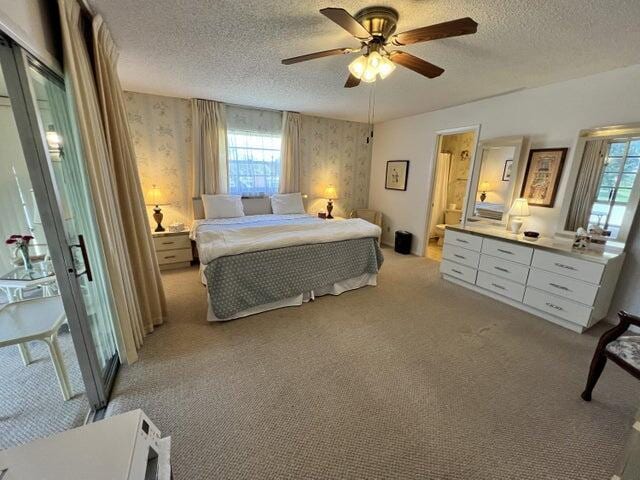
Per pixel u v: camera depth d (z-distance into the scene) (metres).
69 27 1.41
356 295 3.18
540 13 1.67
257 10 1.74
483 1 1.58
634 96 2.37
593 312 2.36
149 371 1.87
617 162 2.46
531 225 3.16
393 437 1.43
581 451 1.37
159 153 3.93
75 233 1.57
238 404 1.62
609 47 2.05
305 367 1.95
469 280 3.35
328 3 1.65
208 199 4.12
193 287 3.24
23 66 1.13
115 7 1.69
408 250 4.95
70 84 1.40
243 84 3.18
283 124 4.59
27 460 0.69
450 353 2.14
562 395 1.73
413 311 2.80
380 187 5.58
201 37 2.08
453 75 2.72
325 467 1.28
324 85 3.17
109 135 1.83
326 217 4.98
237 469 1.26
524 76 2.70
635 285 2.48
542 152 3.00
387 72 1.88
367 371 1.92
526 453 1.36
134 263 2.15
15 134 2.35
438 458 1.33
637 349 1.49
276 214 4.62
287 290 2.76
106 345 1.88
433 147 4.39
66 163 1.54
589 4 1.55
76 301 1.41
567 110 2.79
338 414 1.57
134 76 2.94
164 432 1.43
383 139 5.39
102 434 0.77
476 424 1.52
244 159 4.52
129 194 2.09
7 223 2.46
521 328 2.51
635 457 0.89
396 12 1.71
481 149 3.56
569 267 2.45
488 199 3.52
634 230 2.44
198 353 2.07
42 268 2.22
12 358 1.97
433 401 1.67
